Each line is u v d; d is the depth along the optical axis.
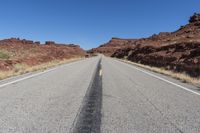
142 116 6.21
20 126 5.15
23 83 11.67
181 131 5.07
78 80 13.51
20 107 6.81
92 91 9.91
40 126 5.19
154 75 17.66
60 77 14.75
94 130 5.04
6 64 19.98
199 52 25.69
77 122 5.57
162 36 76.69
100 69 22.19
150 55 40.81
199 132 5.03
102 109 6.90
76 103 7.58
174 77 16.67
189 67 20.80
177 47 34.94
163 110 6.89
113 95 9.13
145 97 8.84
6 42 79.75
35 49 67.25
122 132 4.95
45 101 7.73
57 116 6.03
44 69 20.77
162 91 10.27
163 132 4.99
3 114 6.05
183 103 7.88
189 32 57.84
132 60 56.81
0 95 8.48
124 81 13.54
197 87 11.81
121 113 6.49
